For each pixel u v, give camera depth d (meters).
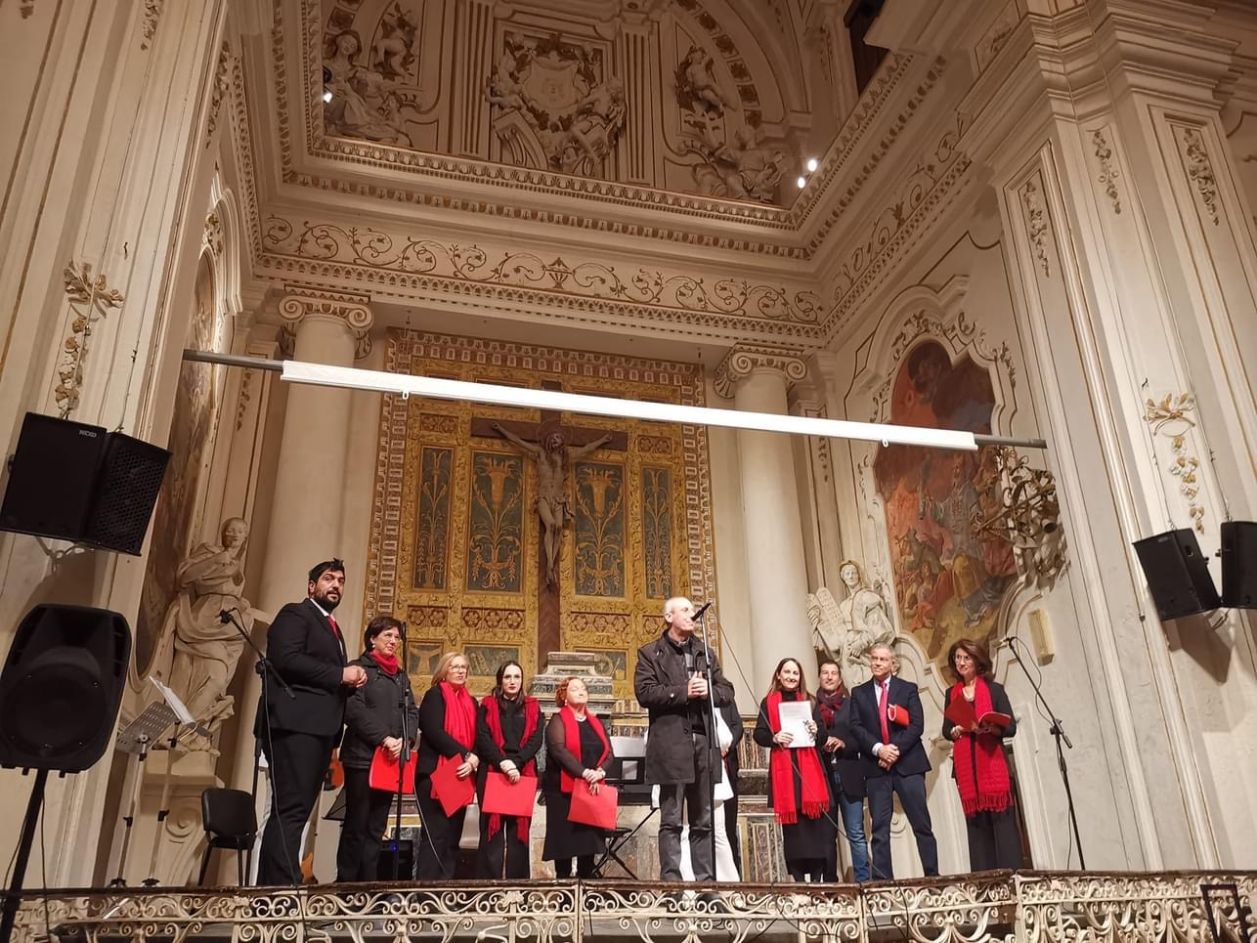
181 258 5.57
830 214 11.16
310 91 9.45
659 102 12.48
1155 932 4.30
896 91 9.68
